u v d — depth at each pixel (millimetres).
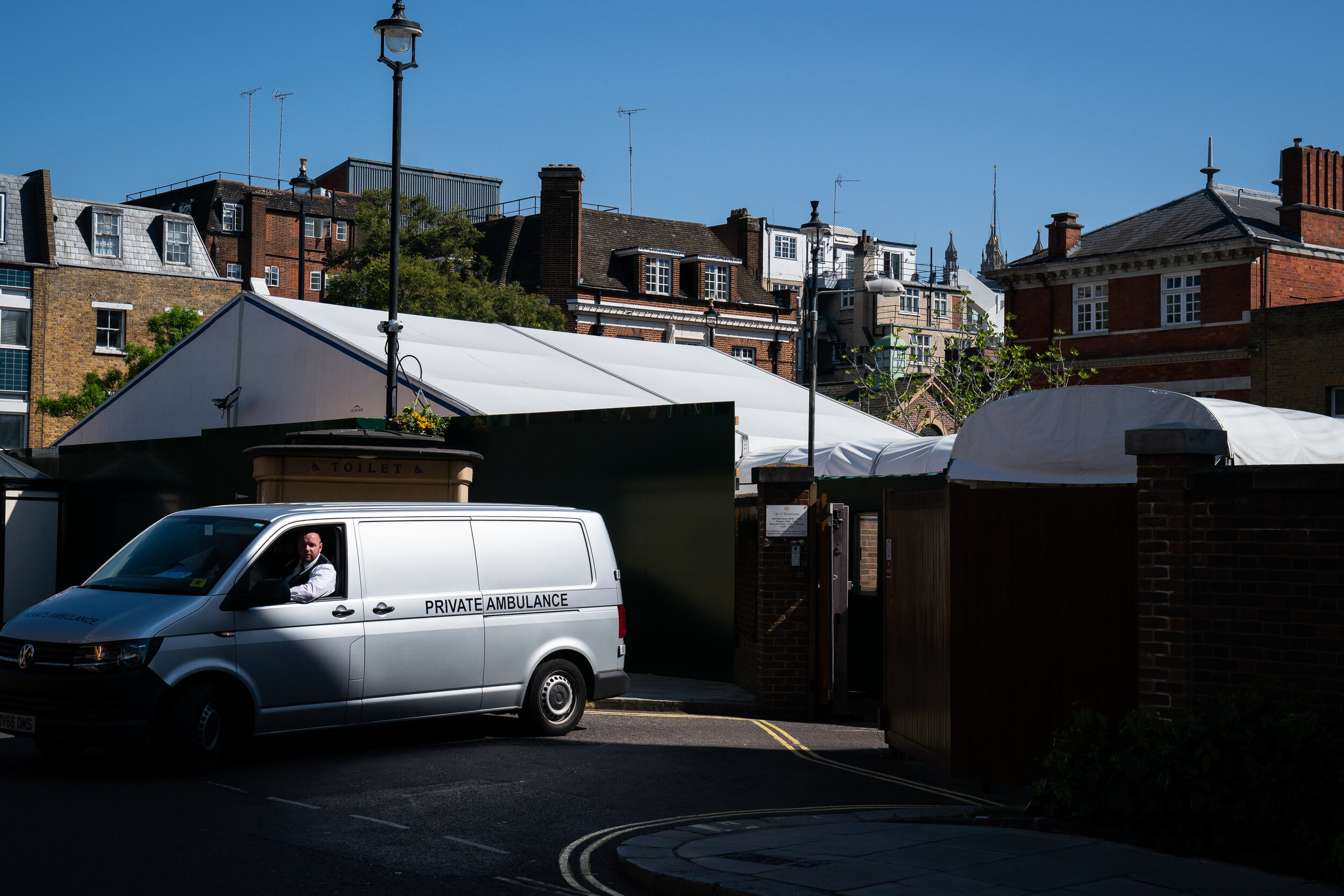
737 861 6590
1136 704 8430
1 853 6766
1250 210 43562
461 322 26984
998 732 8695
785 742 11664
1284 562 7336
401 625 10391
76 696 8812
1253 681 7391
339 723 10008
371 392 21109
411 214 53500
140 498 23422
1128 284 43656
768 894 5902
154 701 8930
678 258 57344
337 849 7039
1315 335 36031
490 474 18453
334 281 51344
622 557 16703
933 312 82938
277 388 23234
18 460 25562
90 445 24688
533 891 6344
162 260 56500
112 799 8227
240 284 56938
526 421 17984
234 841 7156
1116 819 7176
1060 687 8578
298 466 14617
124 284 53656
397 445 15344
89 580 10062
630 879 6594
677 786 9148
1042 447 11156
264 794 8508
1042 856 6660
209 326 25031
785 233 78562
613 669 11922
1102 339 44188
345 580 10180
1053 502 8664
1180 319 42562
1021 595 8703
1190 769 6812
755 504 14695
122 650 8891
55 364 51562
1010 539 8734
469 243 55594
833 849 6867
